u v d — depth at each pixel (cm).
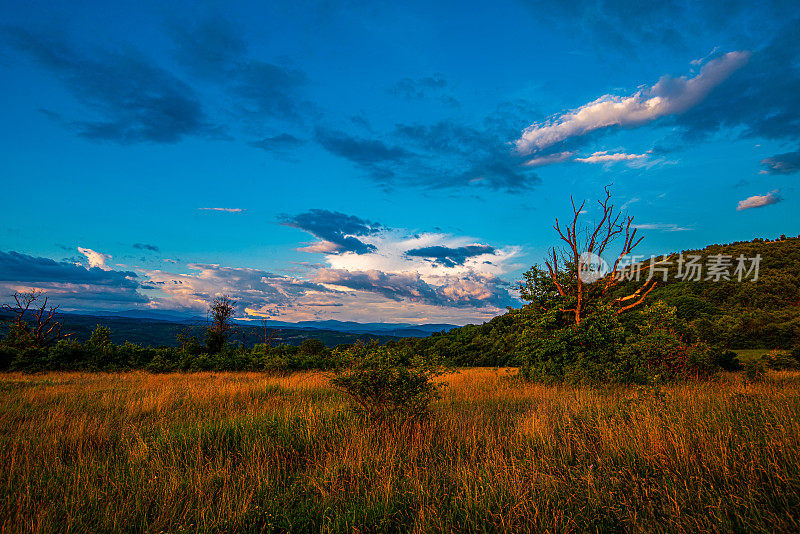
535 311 1666
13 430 737
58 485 471
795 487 366
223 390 1192
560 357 1459
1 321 3344
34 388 1288
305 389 1272
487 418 819
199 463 527
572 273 1628
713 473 423
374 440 611
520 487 418
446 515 384
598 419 641
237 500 417
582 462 499
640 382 1134
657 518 359
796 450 424
